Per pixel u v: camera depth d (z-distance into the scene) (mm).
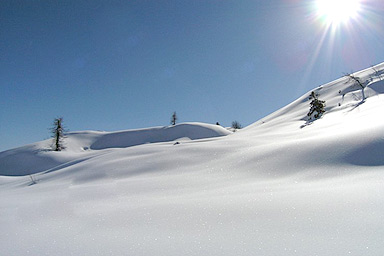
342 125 13289
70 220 4508
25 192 9359
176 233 3414
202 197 5230
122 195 6488
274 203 4105
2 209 6109
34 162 43594
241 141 13555
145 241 3258
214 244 2994
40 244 3479
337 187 4508
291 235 2982
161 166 10336
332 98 41000
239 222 3547
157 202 5156
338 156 6602
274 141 12461
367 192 3887
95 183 9156
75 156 43125
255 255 2660
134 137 70625
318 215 3400
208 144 13344
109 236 3533
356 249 2510
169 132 69750
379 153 5957
